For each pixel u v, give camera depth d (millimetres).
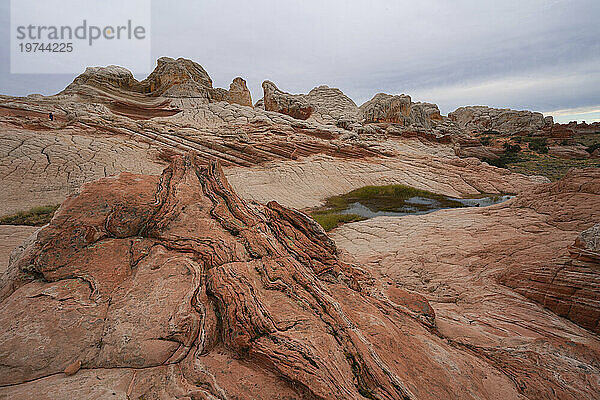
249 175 26375
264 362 3293
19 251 4504
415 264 9773
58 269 4066
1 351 3021
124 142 27453
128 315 3598
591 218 10664
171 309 3717
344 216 18266
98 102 42031
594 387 4180
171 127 33188
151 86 51562
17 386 2861
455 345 4980
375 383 3207
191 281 4172
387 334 4250
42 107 31250
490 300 7246
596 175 12742
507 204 15250
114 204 5090
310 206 22438
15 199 15836
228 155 29438
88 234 4570
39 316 3422
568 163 42781
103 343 3328
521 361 4688
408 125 57875
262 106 62281
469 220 14117
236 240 5223
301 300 4285
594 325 5859
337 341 3701
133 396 2820
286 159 31094
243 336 3510
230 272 4391
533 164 43531
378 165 32438
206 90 53094
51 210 15062
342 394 2941
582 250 6766
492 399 3650
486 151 51156
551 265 7215
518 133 73375
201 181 6746
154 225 5148
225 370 3229
